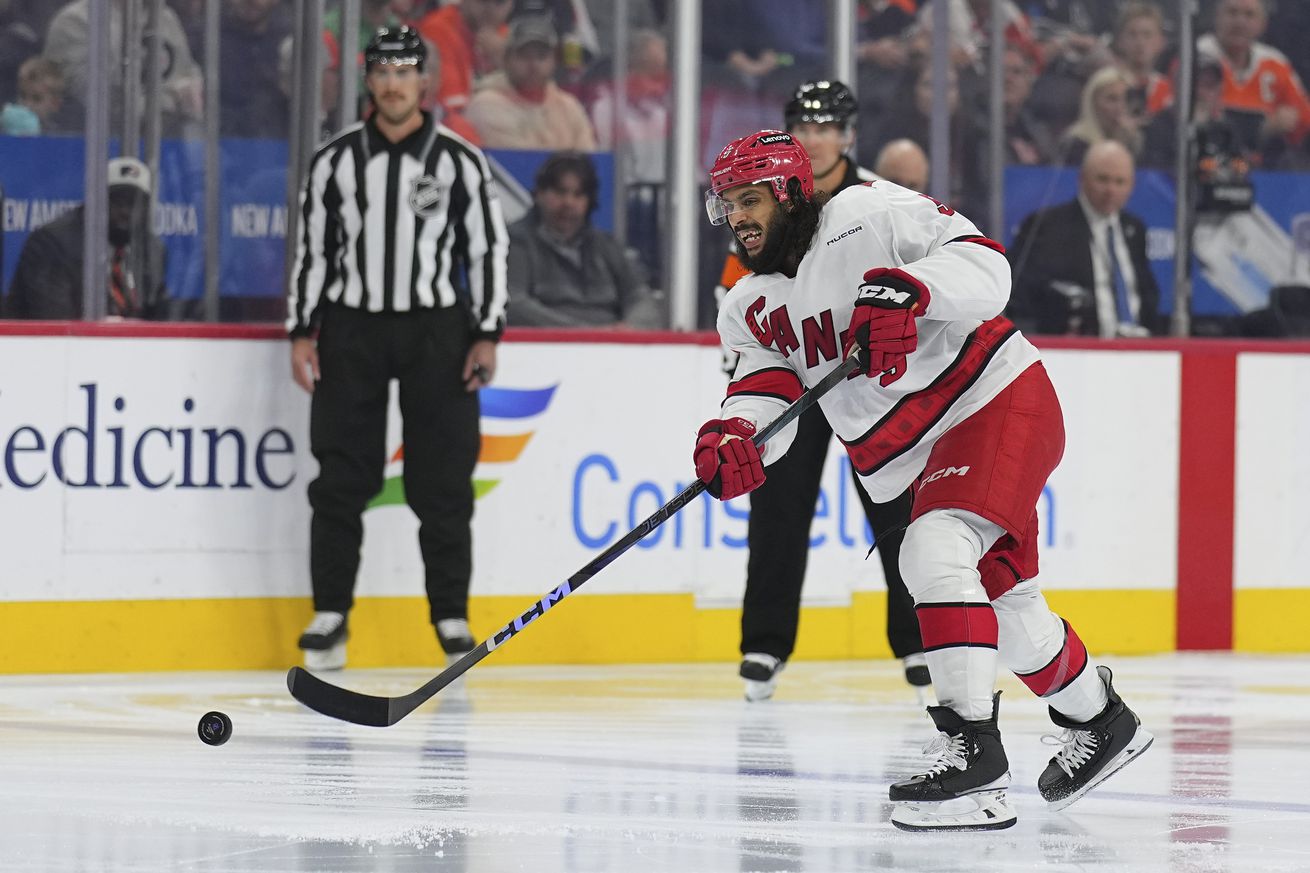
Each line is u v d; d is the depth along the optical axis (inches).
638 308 902.4
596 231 898.7
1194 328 964.6
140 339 781.3
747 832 441.7
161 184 831.7
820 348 461.1
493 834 435.5
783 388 475.2
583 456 837.8
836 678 791.7
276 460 801.6
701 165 936.9
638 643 845.2
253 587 799.1
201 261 842.8
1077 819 466.6
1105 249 952.3
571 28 896.9
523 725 631.2
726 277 691.4
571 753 568.7
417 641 816.3
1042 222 945.5
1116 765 470.3
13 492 765.3
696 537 852.6
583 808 473.1
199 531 791.1
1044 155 944.9
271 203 853.8
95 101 808.9
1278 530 935.7
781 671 775.1
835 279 454.0
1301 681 796.6
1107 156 946.7
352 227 770.8
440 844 422.3
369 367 773.9
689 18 883.4
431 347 775.1
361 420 775.1
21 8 811.4
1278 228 973.2
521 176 892.6
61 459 770.8
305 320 776.3
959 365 448.5
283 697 698.2
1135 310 956.6
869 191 458.3
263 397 799.1
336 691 456.4
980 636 438.6
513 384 826.8
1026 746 597.6
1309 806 490.6
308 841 424.5
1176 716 684.1
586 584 836.6
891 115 932.0
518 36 891.4
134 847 415.8
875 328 425.4
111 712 652.1
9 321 778.2
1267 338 973.2
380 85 764.6
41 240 819.4
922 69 928.3
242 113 845.2
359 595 808.3
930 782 441.7
